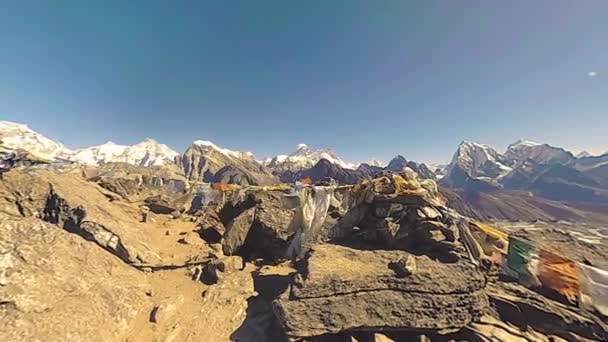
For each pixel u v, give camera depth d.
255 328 12.13
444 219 13.55
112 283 13.73
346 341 11.14
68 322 11.31
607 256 16.94
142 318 12.91
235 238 18.53
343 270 11.93
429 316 11.33
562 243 18.73
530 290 12.91
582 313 11.23
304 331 10.71
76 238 14.81
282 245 17.92
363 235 14.62
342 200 17.66
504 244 12.66
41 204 16.69
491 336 11.02
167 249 18.03
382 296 11.42
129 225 18.27
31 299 11.26
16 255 12.33
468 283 11.84
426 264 12.34
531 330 11.38
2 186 16.56
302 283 11.34
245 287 14.41
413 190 14.38
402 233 13.73
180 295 14.26
